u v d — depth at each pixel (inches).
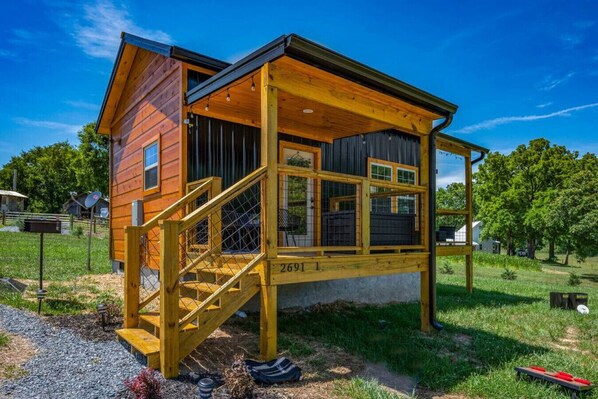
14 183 1503.4
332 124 282.5
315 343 195.0
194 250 226.4
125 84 345.7
